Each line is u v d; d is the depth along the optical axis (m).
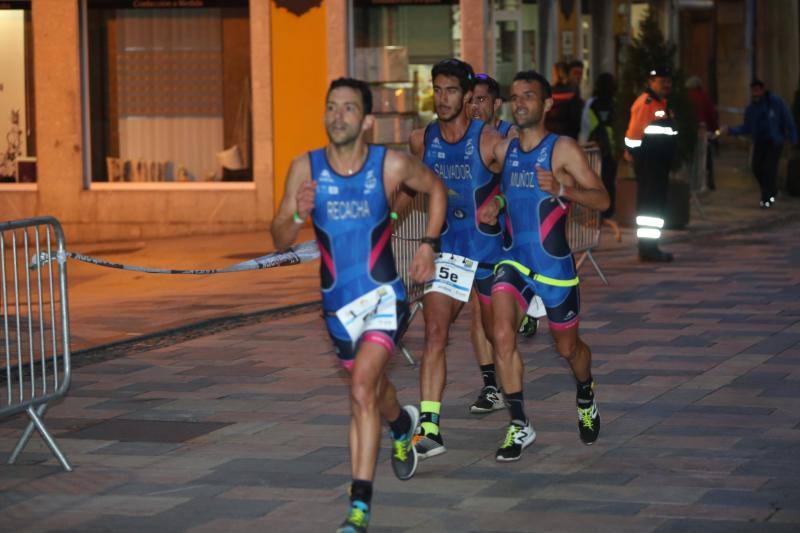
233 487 17.84
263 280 39.59
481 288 19.78
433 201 16.30
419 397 23.30
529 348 27.20
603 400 22.38
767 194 57.38
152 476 18.53
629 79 49.59
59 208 53.09
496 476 18.05
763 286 35.03
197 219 52.75
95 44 53.25
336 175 15.71
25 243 19.30
